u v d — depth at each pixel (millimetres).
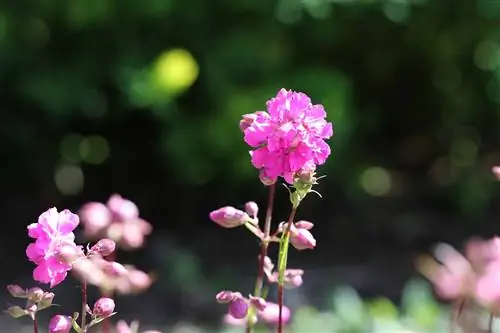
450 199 7770
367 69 7367
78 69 6797
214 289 5996
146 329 5352
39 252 2221
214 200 7332
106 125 7375
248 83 6715
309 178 2236
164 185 7480
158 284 6066
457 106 7668
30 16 6582
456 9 6988
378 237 7137
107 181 7641
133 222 2830
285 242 2381
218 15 6672
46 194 7547
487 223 7527
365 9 6820
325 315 5094
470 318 3010
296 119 2242
